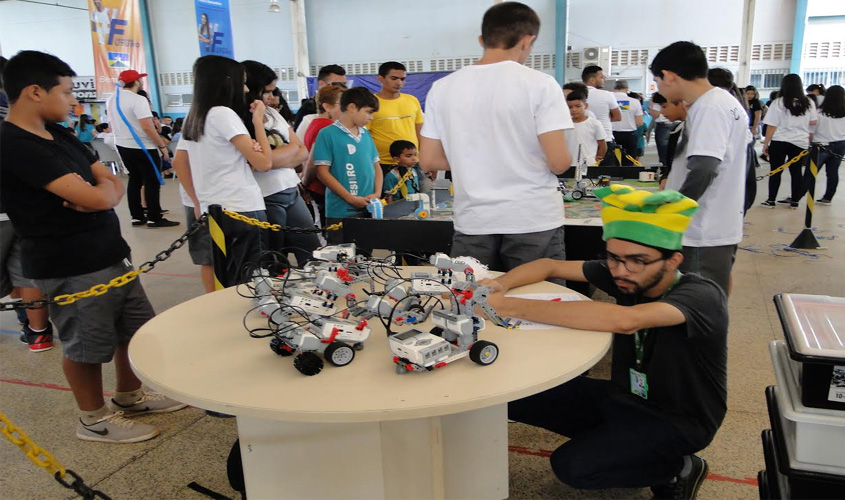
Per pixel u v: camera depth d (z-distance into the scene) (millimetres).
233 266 2746
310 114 4969
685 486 1641
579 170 3777
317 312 1423
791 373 1288
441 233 2373
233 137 2605
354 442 1422
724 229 2316
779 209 6355
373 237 2473
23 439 1400
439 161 2209
